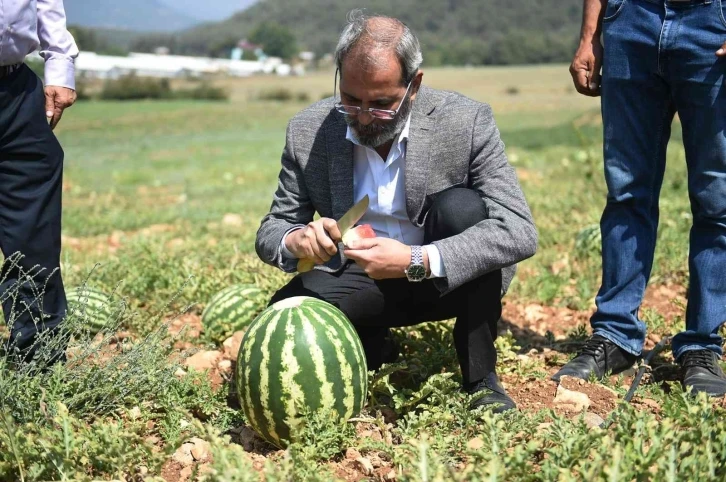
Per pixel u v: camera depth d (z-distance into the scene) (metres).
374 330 3.79
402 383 3.88
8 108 3.47
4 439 2.96
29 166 3.58
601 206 8.98
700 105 3.62
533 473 2.73
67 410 3.10
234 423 3.58
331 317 3.22
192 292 5.55
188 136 34.50
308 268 3.43
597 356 3.91
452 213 3.36
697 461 2.66
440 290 3.29
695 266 3.82
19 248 3.62
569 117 37.28
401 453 3.03
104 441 2.94
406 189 3.45
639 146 3.86
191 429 3.35
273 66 145.12
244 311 4.85
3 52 3.38
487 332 3.47
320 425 3.10
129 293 5.74
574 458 2.77
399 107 3.25
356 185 3.58
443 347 3.98
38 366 3.54
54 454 2.87
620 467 2.61
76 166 21.48
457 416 3.31
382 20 3.21
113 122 43.31
